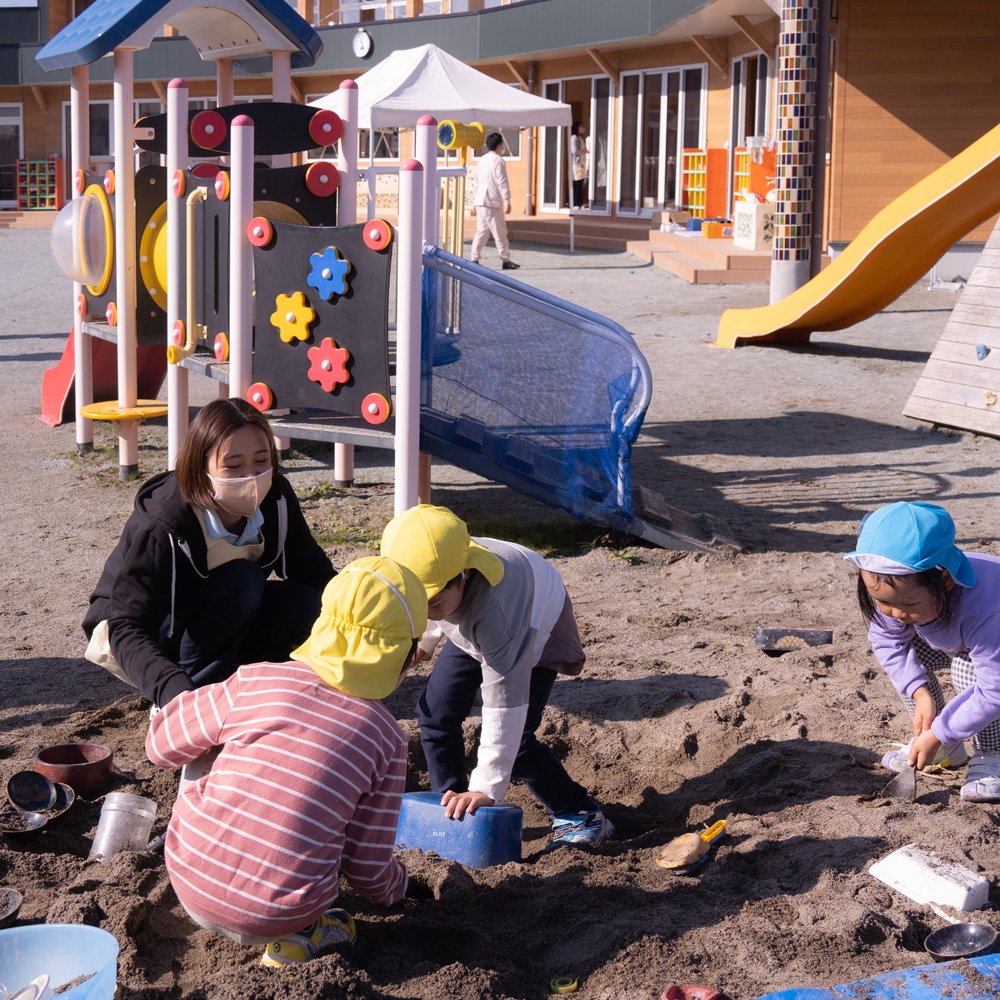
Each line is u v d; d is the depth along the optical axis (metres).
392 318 12.66
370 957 2.64
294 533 3.61
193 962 2.64
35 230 29.47
